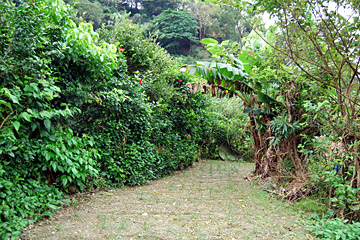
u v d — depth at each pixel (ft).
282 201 12.87
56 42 10.69
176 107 22.26
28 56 9.59
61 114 10.66
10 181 9.08
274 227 9.61
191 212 11.06
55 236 8.26
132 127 16.20
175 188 15.33
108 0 115.03
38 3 10.17
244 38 13.88
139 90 15.78
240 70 15.28
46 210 9.97
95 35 12.20
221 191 14.75
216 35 93.40
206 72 15.69
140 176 15.80
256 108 17.83
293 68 12.15
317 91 12.29
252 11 10.53
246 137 30.45
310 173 12.33
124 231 8.87
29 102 9.39
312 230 9.21
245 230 9.26
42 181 10.84
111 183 14.58
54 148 10.32
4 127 8.69
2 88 8.35
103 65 12.59
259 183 16.22
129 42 17.61
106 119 14.42
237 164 26.23
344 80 10.11
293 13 9.37
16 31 9.13
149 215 10.57
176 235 8.66
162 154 19.19
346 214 9.79
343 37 9.14
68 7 11.62
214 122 29.07
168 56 21.53
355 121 9.73
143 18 108.99
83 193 12.84
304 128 14.51
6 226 8.07
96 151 12.68
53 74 11.14
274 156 16.25
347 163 10.31
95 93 13.24
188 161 22.71
